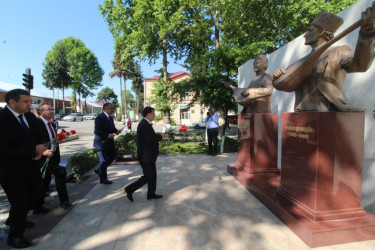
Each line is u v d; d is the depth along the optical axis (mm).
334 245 2506
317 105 2855
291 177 3158
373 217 2750
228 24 13703
